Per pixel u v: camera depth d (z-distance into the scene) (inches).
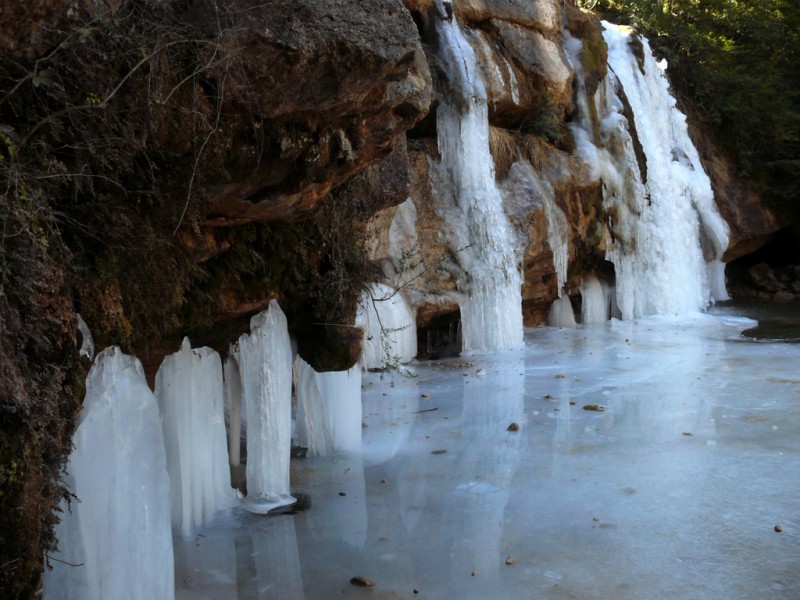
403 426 265.1
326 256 197.0
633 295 514.3
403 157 218.8
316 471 218.1
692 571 154.8
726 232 598.2
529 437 250.2
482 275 396.8
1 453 88.0
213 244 157.2
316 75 134.8
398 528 178.4
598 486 204.1
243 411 244.7
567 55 504.7
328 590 149.2
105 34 107.5
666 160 559.2
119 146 113.3
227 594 147.3
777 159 645.3
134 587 131.4
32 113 100.2
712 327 480.7
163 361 169.5
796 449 232.8
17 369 92.4
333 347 201.2
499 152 431.2
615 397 301.6
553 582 151.3
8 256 93.1
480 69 429.1
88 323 118.2
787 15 747.4
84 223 115.4
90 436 123.3
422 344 398.6
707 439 244.5
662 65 598.9
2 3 91.7
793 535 171.3
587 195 476.7
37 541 94.2
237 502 191.0
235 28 123.5
